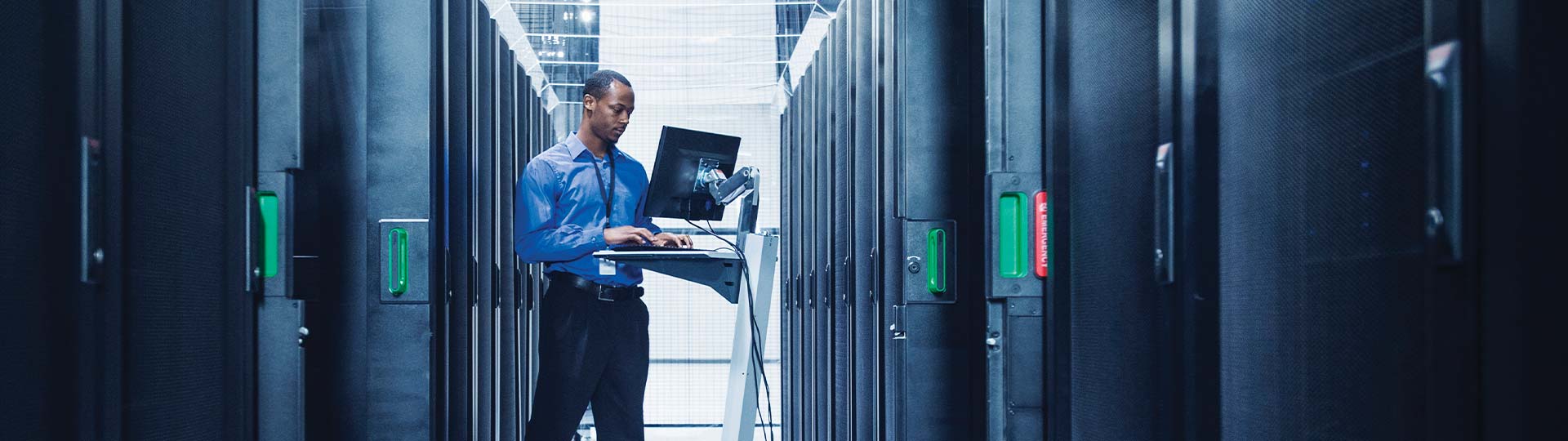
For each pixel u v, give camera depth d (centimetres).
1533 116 90
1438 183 96
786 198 670
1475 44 94
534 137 622
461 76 315
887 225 326
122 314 148
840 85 422
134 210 152
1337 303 120
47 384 132
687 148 364
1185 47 148
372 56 246
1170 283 151
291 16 211
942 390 278
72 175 136
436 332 261
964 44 275
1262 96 137
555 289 358
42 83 131
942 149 275
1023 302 229
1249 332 141
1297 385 128
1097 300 184
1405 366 108
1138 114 168
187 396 170
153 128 158
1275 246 133
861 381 377
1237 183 143
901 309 284
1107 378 179
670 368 772
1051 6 204
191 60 172
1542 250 90
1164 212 152
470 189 343
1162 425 156
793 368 617
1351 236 118
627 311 360
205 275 178
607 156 375
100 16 141
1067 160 199
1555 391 91
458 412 311
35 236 130
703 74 657
